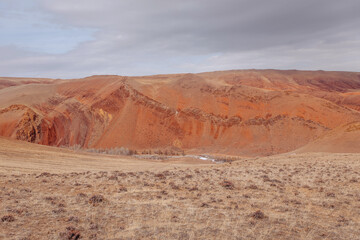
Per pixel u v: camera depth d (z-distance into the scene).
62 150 53.38
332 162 28.72
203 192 14.89
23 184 15.57
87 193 13.97
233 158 77.75
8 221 9.52
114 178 18.12
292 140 101.81
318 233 9.51
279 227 9.88
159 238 8.64
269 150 98.75
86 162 42.56
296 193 14.80
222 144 107.62
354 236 9.34
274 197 14.00
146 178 18.48
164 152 97.69
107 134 108.94
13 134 100.62
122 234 8.91
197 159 71.81
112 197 13.29
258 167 26.33
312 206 12.64
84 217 10.26
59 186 15.50
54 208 11.09
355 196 14.26
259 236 9.02
